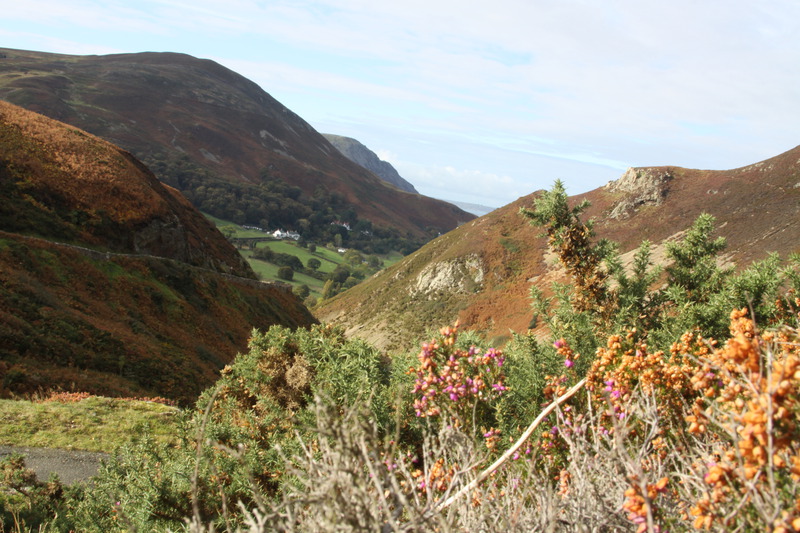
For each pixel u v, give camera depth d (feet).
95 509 19.76
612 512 5.86
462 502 5.84
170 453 18.65
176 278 151.74
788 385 4.47
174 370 94.48
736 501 4.84
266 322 180.04
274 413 18.28
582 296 25.55
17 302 86.48
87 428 41.57
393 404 13.47
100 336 90.63
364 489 4.51
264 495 13.48
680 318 20.92
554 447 9.41
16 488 25.76
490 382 12.19
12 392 57.41
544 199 27.50
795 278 20.17
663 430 8.39
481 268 365.20
